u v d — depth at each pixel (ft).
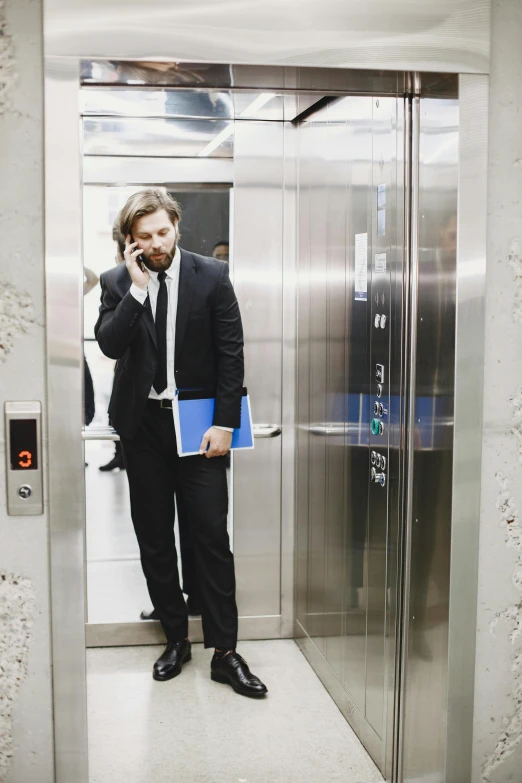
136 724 10.47
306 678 11.77
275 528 12.64
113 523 12.42
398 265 8.88
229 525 12.53
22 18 7.25
